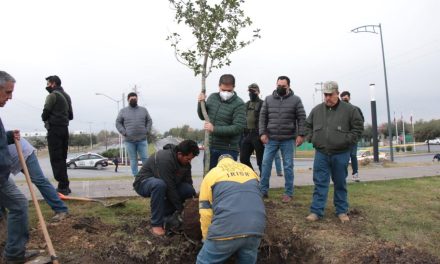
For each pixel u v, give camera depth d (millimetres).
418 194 8172
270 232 5688
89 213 6570
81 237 5605
